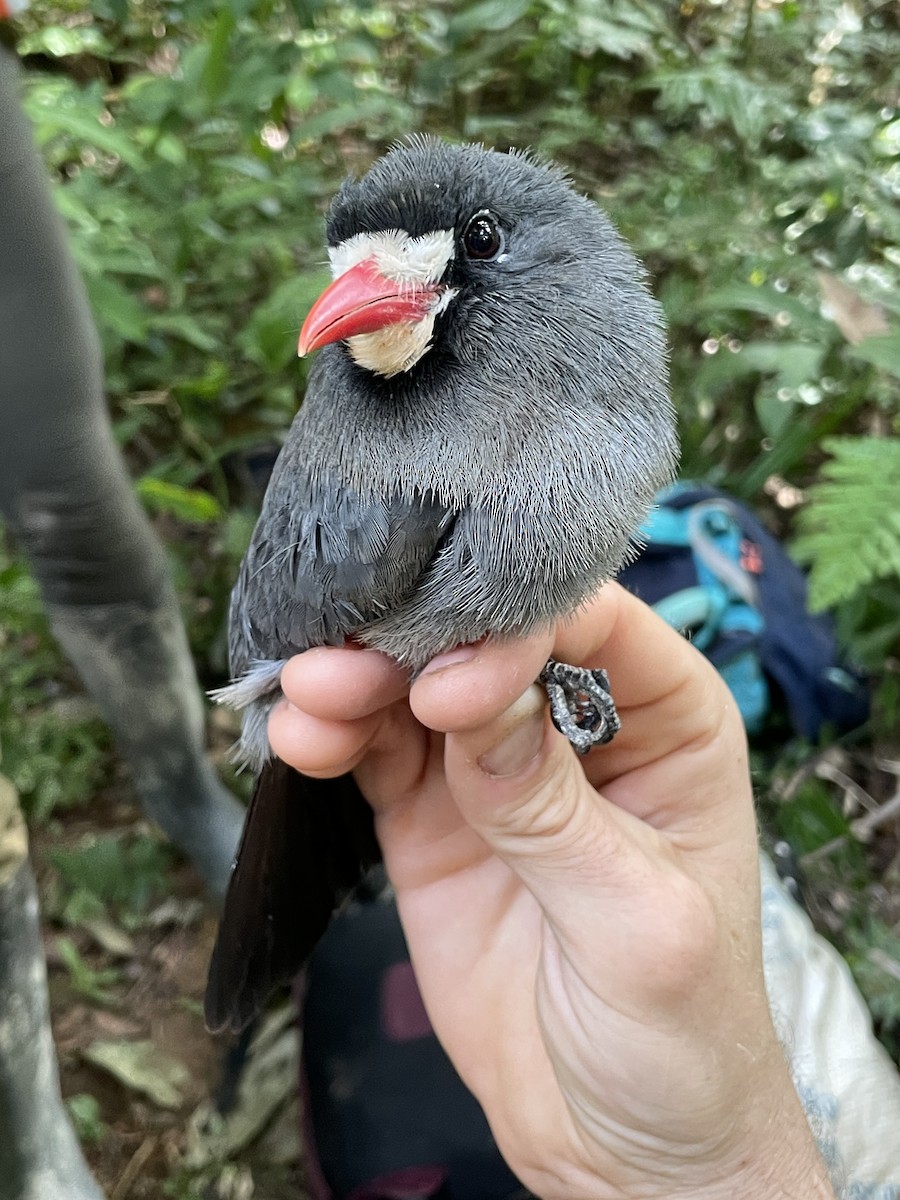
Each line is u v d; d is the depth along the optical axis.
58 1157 0.28
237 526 0.40
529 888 0.21
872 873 0.39
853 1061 0.28
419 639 0.20
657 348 0.21
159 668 0.32
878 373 0.41
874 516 0.32
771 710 0.42
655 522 0.40
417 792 0.26
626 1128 0.22
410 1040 0.31
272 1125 0.33
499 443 0.19
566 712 0.23
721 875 0.23
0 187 0.22
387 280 0.19
